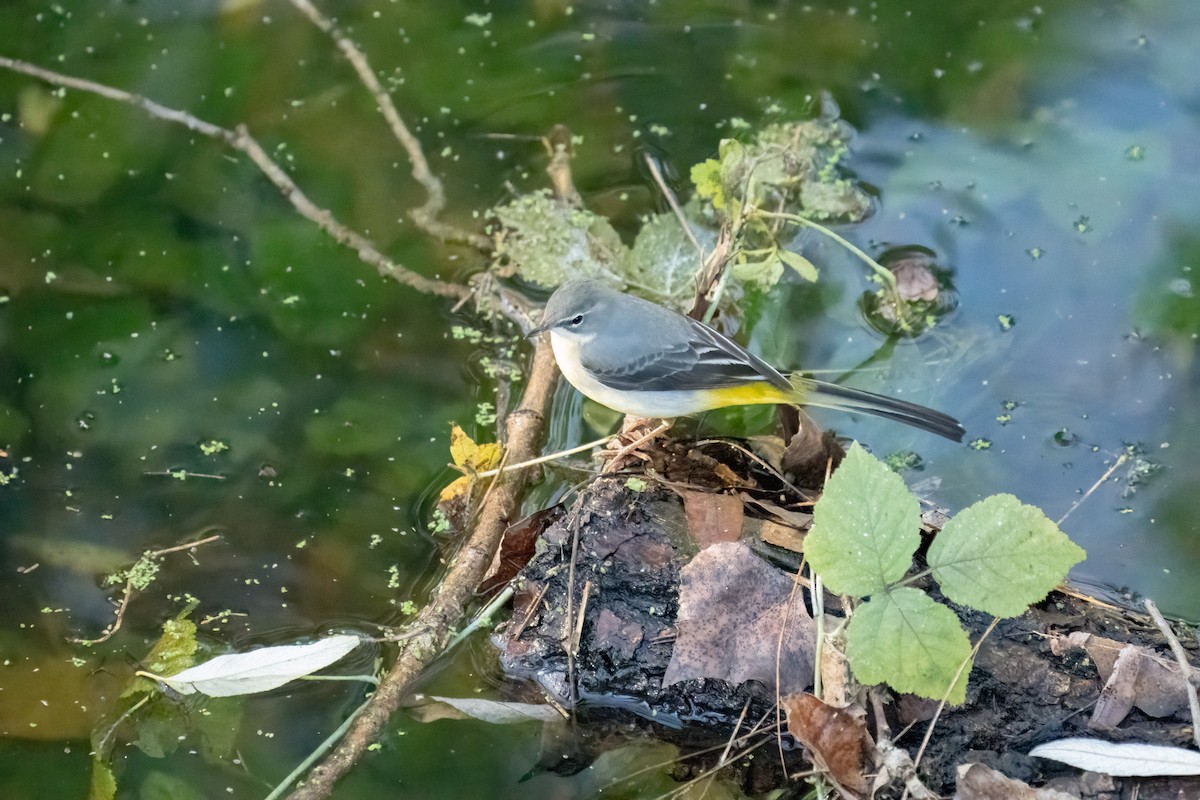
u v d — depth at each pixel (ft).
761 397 31.83
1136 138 42.96
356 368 37.63
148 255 40.57
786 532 29.17
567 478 33.88
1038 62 45.91
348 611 30.78
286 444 35.37
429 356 38.06
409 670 28.63
